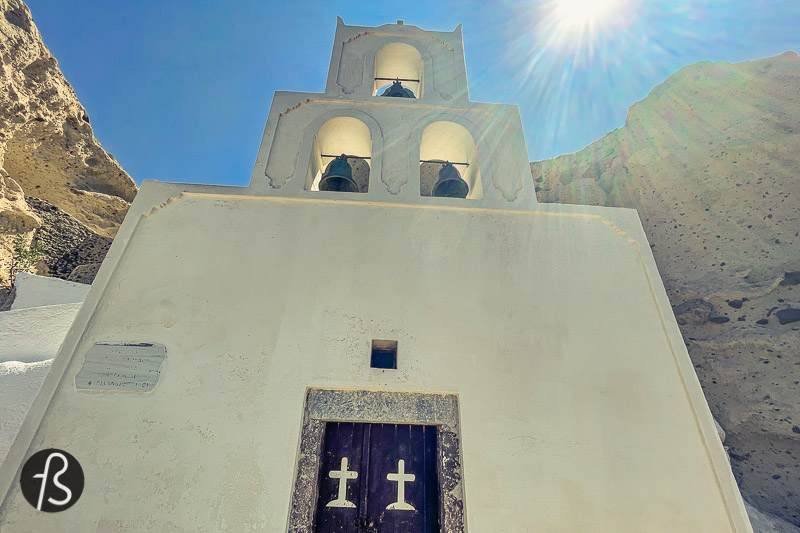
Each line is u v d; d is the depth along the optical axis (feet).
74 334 13.04
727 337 28.71
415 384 12.84
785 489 23.58
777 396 25.29
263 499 10.90
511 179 18.20
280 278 14.55
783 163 34.01
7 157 37.78
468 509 11.12
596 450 12.15
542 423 12.44
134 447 11.42
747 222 33.73
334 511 11.54
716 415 27.12
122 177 44.68
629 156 45.78
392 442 12.49
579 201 45.80
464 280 14.96
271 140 18.56
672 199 39.40
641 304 15.06
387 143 18.86
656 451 12.26
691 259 35.14
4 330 18.17
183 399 12.17
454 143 20.88
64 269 39.37
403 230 15.99
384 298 14.34
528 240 16.16
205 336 13.28
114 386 12.28
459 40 23.50
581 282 15.34
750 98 38.78
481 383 12.98
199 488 10.96
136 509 10.65
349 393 12.75
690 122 42.11
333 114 19.72
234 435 11.70
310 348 13.23
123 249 14.87
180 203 16.21
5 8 31.37
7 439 13.32
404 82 24.71
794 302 27.86
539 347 13.79
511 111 20.52
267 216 16.03
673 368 13.80
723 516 11.44
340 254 15.21
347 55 22.50
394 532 11.41
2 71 30.50
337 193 16.80
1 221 32.73
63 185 41.32
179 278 14.38
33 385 14.71
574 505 11.33
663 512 11.40
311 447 11.89
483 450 11.93
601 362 13.67
